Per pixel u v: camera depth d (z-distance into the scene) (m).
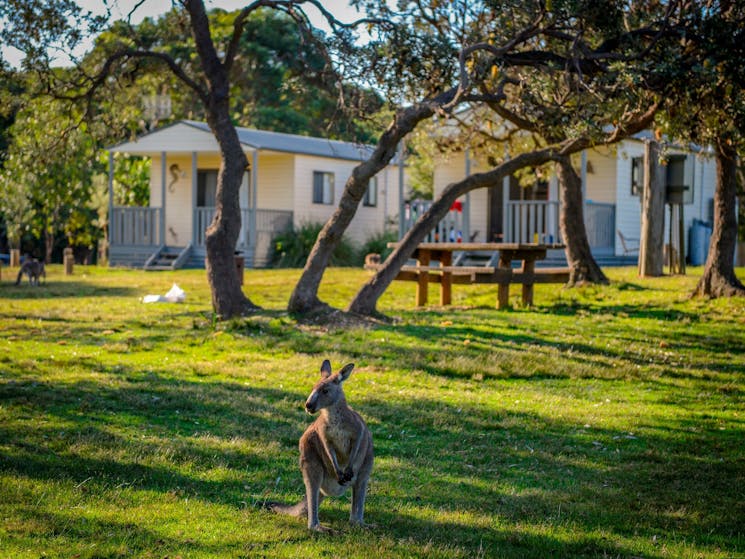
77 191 40.38
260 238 32.59
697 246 31.39
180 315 17.97
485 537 6.08
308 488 6.06
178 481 7.24
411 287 22.95
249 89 47.81
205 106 17.06
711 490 7.42
